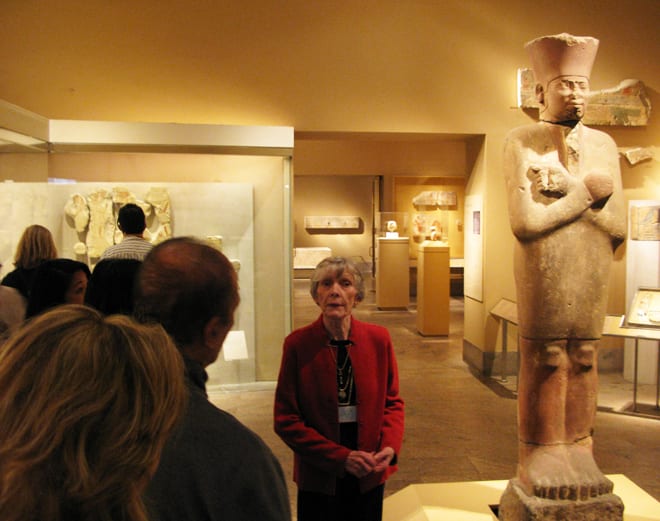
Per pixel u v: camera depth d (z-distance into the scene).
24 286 2.97
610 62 6.36
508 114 6.30
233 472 1.00
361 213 17.14
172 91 5.95
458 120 6.27
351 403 2.12
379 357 2.15
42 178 5.44
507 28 6.25
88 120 5.74
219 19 5.96
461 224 12.71
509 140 2.75
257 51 6.02
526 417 2.68
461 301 12.34
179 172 5.62
